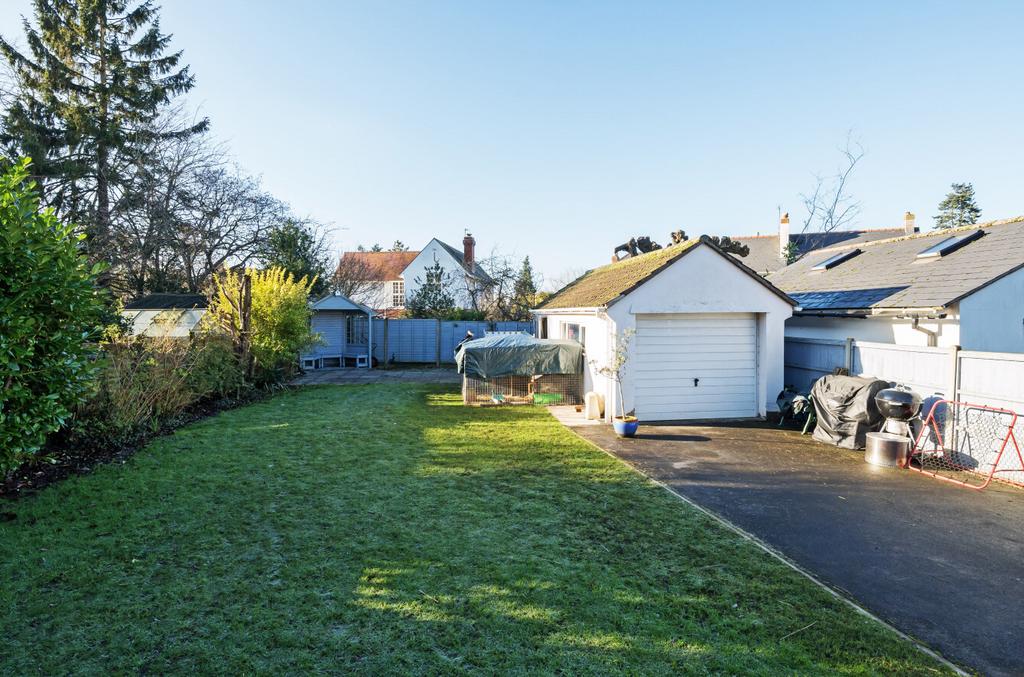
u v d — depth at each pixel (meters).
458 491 6.54
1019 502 6.61
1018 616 4.04
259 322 14.88
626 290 11.10
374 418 11.07
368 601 3.96
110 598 3.93
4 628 3.53
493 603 3.97
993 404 7.71
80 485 6.30
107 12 21.16
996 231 12.26
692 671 3.27
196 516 5.52
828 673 3.30
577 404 13.07
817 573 4.73
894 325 11.61
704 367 11.83
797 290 16.06
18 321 5.11
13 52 19.48
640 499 6.46
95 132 19.98
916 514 6.19
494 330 24.81
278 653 3.34
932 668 3.39
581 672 3.22
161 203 20.94
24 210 5.36
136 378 8.97
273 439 8.97
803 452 8.98
